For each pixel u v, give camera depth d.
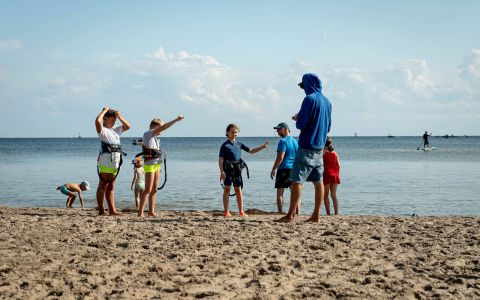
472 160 45.41
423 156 55.00
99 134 9.89
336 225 8.44
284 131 11.32
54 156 58.56
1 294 4.32
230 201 16.91
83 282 4.74
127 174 27.30
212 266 5.48
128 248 6.37
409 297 4.47
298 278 5.07
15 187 21.19
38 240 6.86
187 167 36.28
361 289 4.66
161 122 10.05
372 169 33.44
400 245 6.82
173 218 9.54
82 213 11.02
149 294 4.43
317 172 8.71
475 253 6.34
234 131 10.27
